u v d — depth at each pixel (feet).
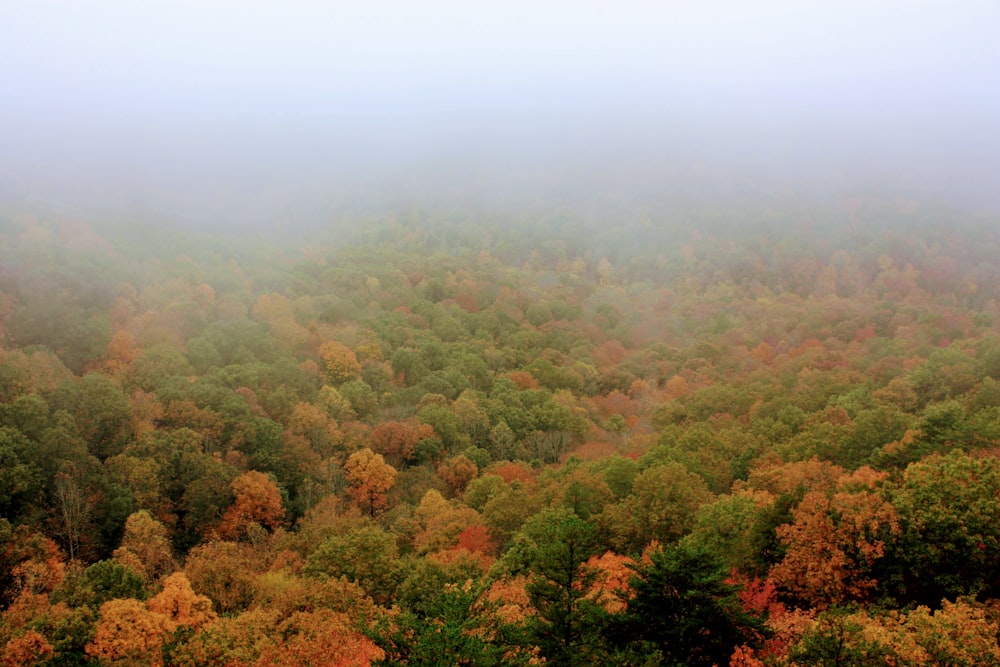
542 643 87.66
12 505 180.65
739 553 132.16
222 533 206.59
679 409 350.84
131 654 115.24
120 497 195.72
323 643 115.85
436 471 269.03
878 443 192.03
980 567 114.73
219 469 221.25
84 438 228.63
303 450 260.01
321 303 512.63
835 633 83.87
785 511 136.05
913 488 127.13
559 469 245.86
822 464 176.86
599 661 83.56
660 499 157.69
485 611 87.20
